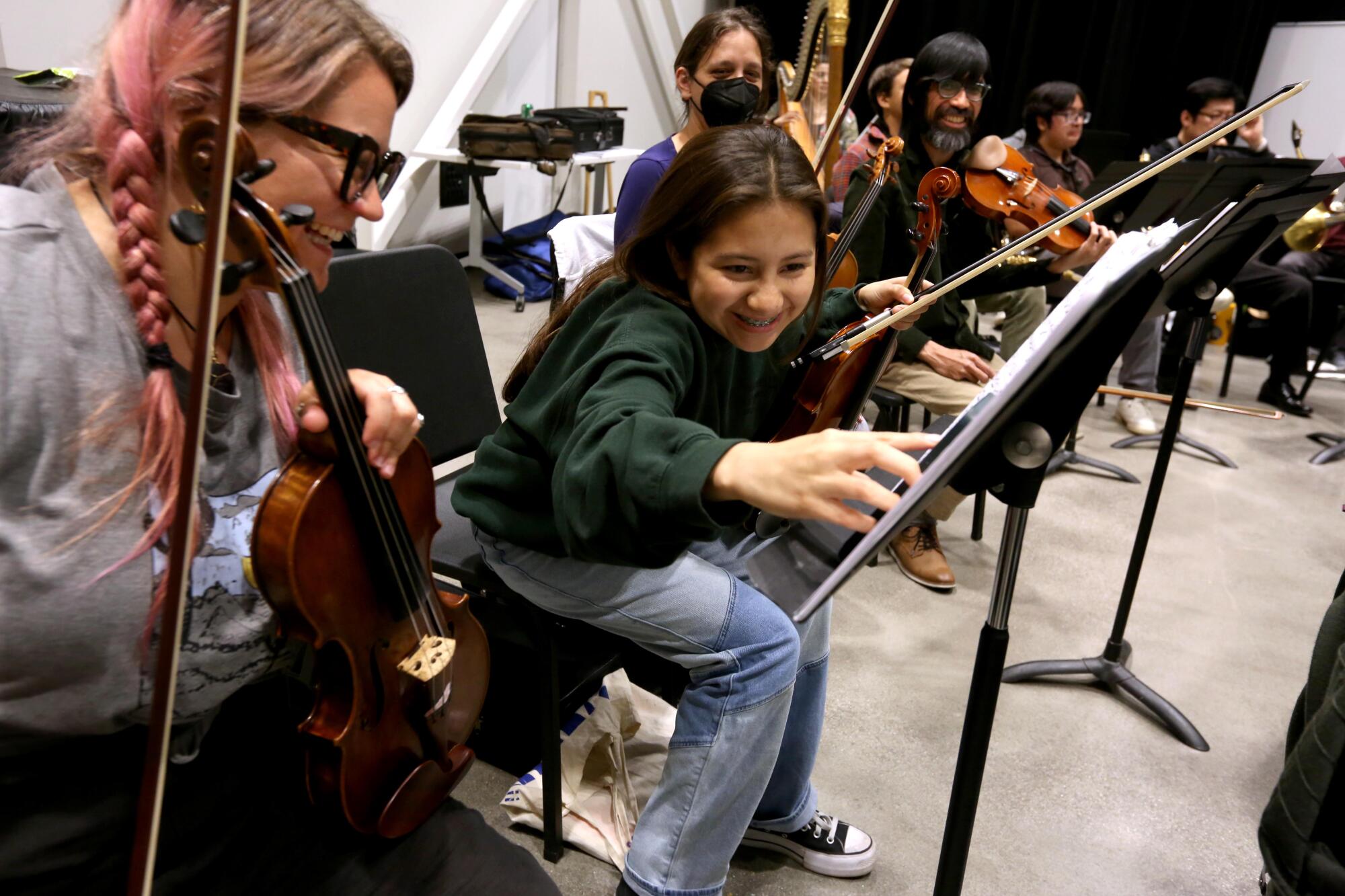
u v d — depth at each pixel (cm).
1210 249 144
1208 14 501
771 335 106
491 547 123
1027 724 180
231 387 76
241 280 61
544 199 537
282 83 66
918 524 232
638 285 109
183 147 61
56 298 63
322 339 72
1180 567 243
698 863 116
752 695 112
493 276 438
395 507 85
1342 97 479
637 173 204
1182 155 130
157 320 65
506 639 145
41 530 63
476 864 87
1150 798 163
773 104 322
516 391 128
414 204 437
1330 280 374
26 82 157
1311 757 101
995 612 91
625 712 153
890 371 231
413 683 91
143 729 75
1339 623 122
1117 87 518
